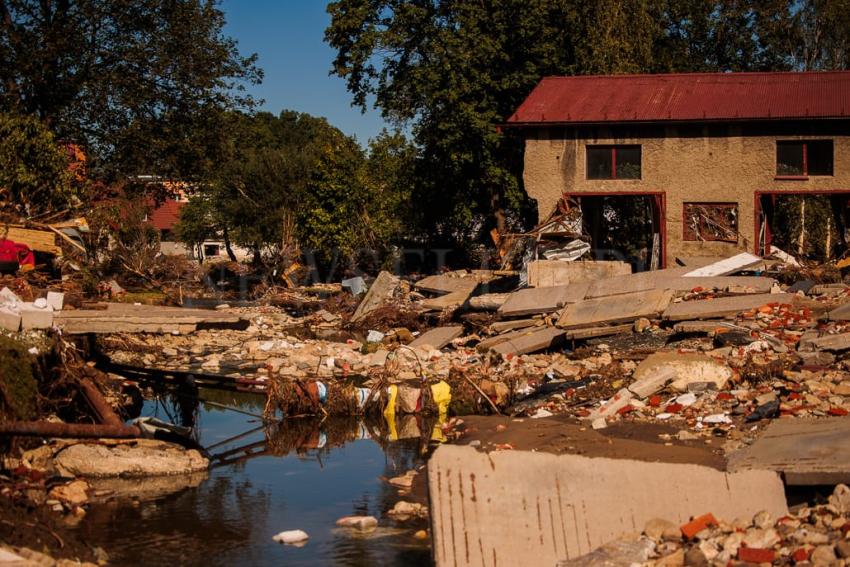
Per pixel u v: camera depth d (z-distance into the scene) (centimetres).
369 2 4100
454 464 866
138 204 4441
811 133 3125
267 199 5619
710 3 5044
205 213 6147
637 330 2041
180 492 1198
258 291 4222
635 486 890
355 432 1572
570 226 2927
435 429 1562
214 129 3750
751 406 1342
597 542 844
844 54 4850
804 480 910
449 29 4056
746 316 1989
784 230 4562
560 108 3347
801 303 2092
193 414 1759
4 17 3369
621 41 4119
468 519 837
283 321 3116
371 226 4531
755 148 3169
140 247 4028
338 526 1054
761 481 913
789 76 3416
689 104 3266
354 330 2875
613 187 3284
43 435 1052
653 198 3309
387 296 3023
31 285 1928
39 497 1084
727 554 781
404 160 4694
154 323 1466
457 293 2922
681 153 3225
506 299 2498
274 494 1192
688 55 5162
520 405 1595
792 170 3170
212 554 958
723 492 898
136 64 3519
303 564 927
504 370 1895
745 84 3384
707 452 1128
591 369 1780
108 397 1595
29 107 3444
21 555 828
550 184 3322
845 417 1144
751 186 3177
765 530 815
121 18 3466
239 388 1748
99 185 3647
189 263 5334
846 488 857
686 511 880
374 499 1169
